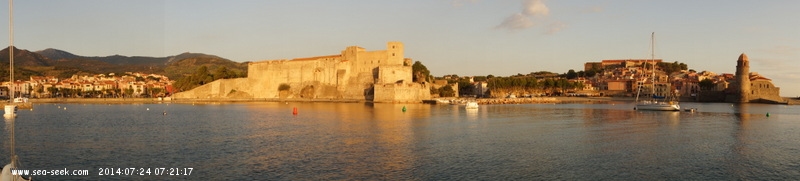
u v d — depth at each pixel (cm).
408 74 15962
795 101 16138
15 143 4500
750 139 4912
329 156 3716
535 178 3017
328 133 5250
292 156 3712
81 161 3553
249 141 4569
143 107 12431
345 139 4719
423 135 5094
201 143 4444
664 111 10238
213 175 3072
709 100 17888
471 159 3616
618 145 4375
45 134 5259
